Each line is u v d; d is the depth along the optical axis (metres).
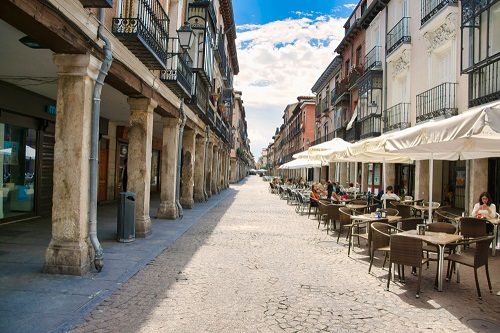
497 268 7.13
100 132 15.95
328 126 32.91
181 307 4.71
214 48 20.83
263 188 42.62
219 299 5.05
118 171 18.92
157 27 8.50
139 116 9.30
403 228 8.02
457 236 6.20
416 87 15.51
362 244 9.41
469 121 4.60
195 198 20.53
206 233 10.59
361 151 9.07
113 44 6.75
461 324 4.40
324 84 35.62
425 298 5.34
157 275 6.13
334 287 5.77
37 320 4.09
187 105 14.46
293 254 8.12
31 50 6.96
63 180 5.84
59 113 5.84
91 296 4.92
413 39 15.86
